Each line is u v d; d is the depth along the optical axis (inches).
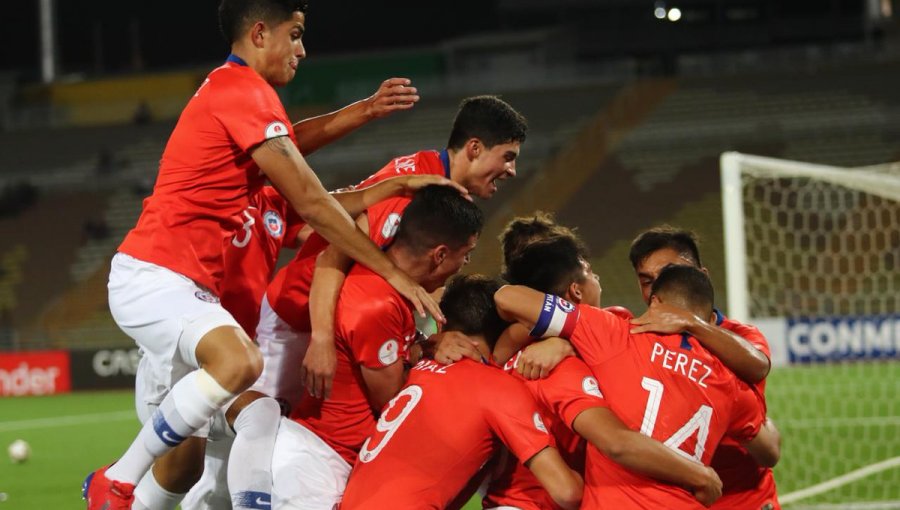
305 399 190.4
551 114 1256.8
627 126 1213.7
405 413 175.2
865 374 666.2
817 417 518.3
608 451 161.6
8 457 484.4
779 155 1121.4
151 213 179.9
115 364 857.5
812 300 780.6
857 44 1256.8
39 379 866.1
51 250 1179.9
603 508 167.5
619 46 1363.2
